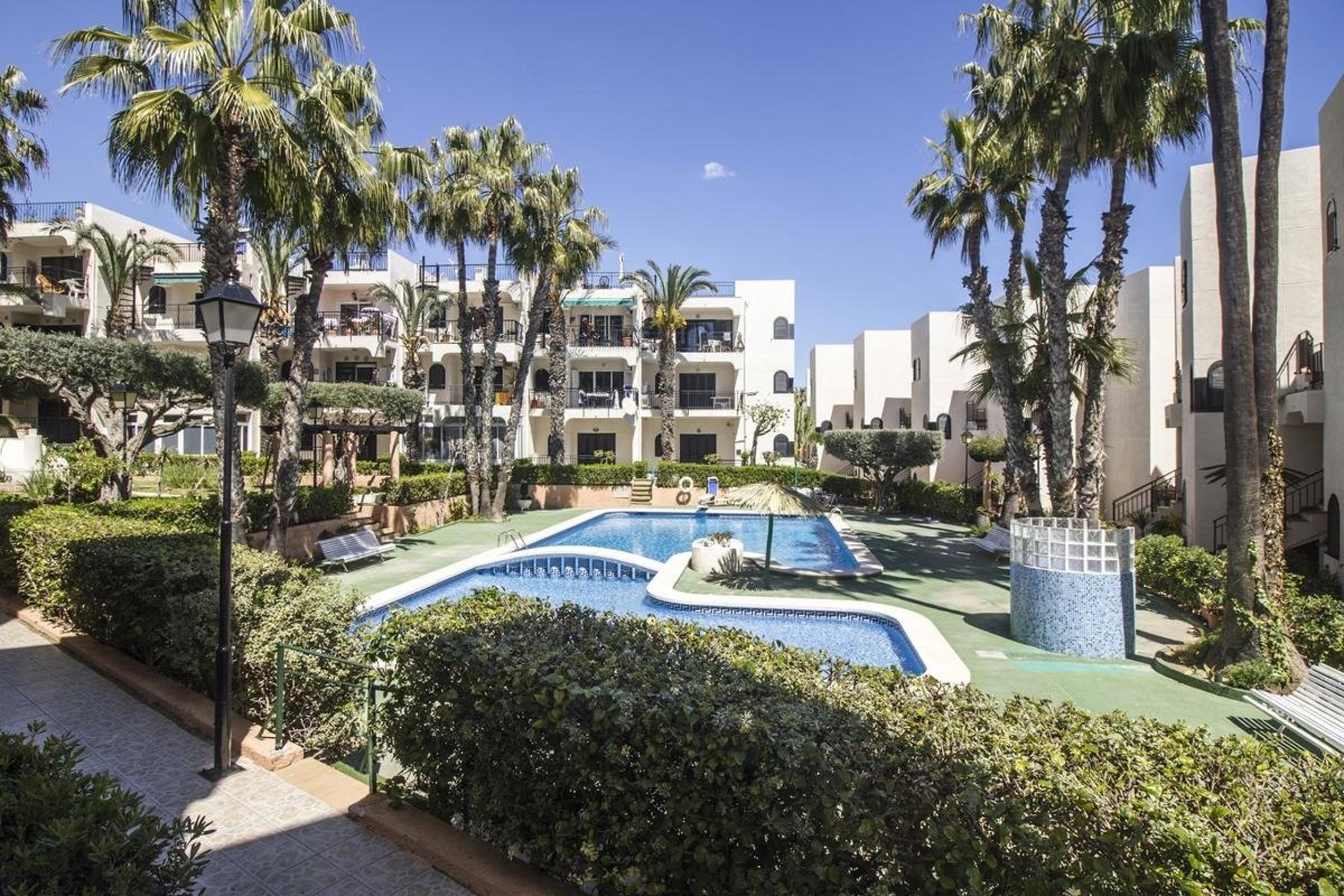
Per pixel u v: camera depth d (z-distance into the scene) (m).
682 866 2.92
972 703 3.94
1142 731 3.66
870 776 2.62
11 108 19.77
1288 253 14.20
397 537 19.28
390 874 3.53
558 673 3.34
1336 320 10.89
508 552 16.05
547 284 24.44
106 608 6.73
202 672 5.58
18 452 25.11
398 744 4.00
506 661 3.51
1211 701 7.35
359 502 19.34
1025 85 12.59
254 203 11.38
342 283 32.66
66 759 2.85
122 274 27.27
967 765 2.74
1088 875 2.31
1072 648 9.02
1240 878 2.39
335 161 11.70
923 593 12.76
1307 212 14.08
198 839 3.82
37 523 8.56
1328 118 11.09
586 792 3.19
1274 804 2.95
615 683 3.24
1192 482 15.45
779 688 3.58
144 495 21.97
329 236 12.69
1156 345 19.61
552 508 29.73
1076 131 12.30
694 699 3.07
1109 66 11.27
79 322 30.44
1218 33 7.78
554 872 3.33
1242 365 7.84
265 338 21.75
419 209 23.19
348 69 12.69
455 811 3.91
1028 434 19.39
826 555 19.06
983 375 18.88
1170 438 19.50
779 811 2.62
